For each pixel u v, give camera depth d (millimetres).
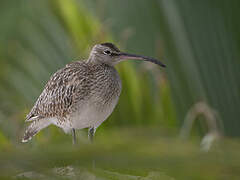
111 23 10922
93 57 10203
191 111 9250
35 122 10609
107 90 9961
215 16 8352
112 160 2188
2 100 12000
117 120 11180
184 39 8820
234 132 8875
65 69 10359
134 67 11797
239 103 8773
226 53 8492
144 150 2316
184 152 2389
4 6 17156
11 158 2369
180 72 9453
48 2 13922
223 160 2342
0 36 16188
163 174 2355
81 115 9992
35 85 12961
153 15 9273
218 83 8812
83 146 2334
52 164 2301
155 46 9922
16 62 14477
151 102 11180
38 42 13820
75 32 12070
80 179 2396
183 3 8570
